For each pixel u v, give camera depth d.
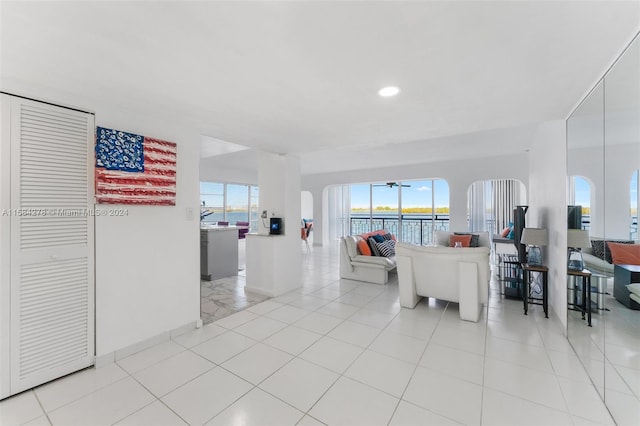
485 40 1.38
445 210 8.29
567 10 1.16
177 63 1.60
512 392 1.85
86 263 2.12
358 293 4.08
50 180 1.95
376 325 2.95
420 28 1.29
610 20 1.22
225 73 1.72
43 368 1.93
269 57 1.54
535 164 3.93
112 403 1.77
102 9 1.14
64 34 1.31
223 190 9.31
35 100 1.90
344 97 2.11
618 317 1.62
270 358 2.30
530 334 2.69
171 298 2.65
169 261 2.64
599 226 1.88
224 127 2.86
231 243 5.24
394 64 1.62
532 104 2.27
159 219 2.56
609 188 1.71
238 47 1.44
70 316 2.04
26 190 1.86
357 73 1.73
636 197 1.40
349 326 2.93
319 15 1.19
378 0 1.10
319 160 6.54
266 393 1.86
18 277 1.83
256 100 2.16
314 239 9.27
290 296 3.95
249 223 10.12
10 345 1.80
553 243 2.96
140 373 2.09
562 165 2.64
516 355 2.31
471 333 2.74
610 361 1.71
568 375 2.04
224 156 6.63
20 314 1.84
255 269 4.11
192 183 2.84
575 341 2.36
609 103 1.67
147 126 2.48
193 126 2.82
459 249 3.15
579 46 1.44
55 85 1.88
